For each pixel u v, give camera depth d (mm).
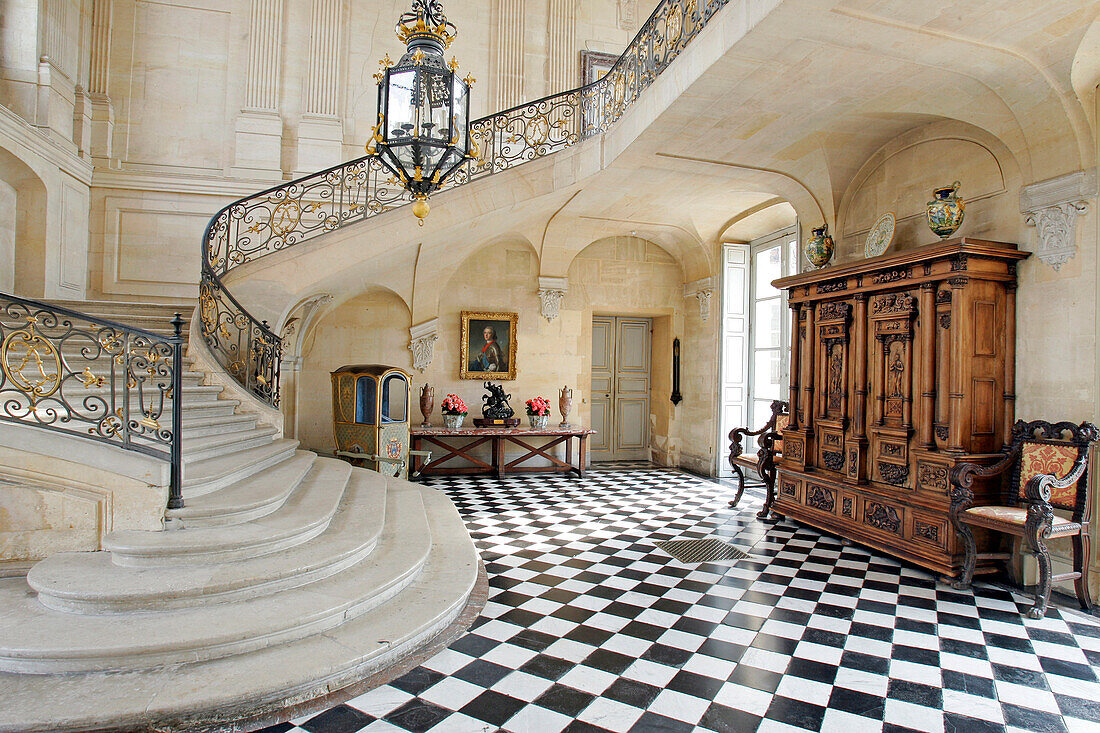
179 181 7359
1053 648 3172
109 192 7238
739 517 6082
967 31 3459
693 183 6504
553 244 8547
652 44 5105
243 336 6121
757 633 3314
